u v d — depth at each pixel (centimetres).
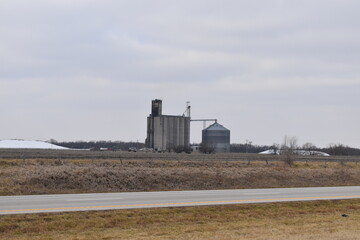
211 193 2728
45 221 1716
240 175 3959
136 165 4597
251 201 2328
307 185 3775
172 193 2705
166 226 1770
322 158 8606
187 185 3469
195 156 7950
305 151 12400
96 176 3338
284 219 2002
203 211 2033
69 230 1653
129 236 1564
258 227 1784
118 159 5562
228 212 2064
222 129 13738
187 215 1953
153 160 5484
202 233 1641
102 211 1888
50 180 3116
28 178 3073
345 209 2317
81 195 2527
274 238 1537
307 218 2034
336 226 1828
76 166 3978
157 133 12744
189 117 13300
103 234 1593
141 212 1922
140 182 3388
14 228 1630
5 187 2794
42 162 4409
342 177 4353
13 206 1991
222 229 1728
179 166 4741
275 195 2666
